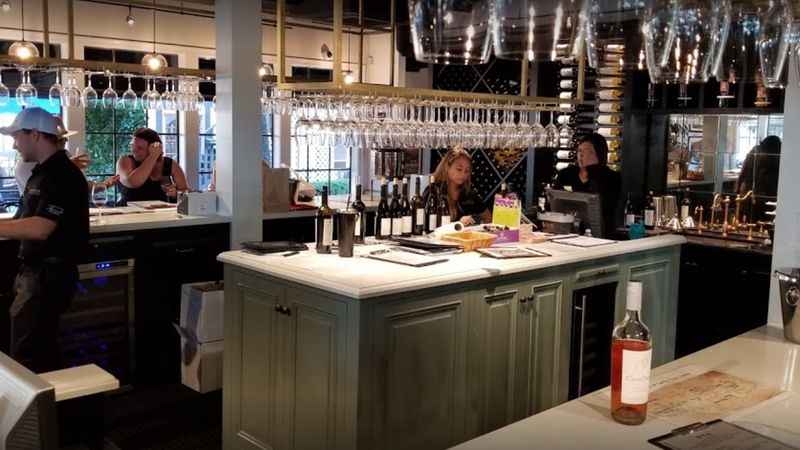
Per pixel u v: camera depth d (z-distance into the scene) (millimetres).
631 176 6262
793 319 2312
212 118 8047
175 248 5078
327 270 3273
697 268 5406
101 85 7062
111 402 4699
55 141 3916
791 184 2676
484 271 3381
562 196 4891
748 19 1764
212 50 7824
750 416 1709
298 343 3256
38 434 1134
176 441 4152
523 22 1425
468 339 3408
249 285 3500
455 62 1497
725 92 5719
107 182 6230
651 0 1545
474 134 4980
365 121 4629
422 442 3285
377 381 3061
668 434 1603
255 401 3521
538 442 1562
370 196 7219
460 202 5074
